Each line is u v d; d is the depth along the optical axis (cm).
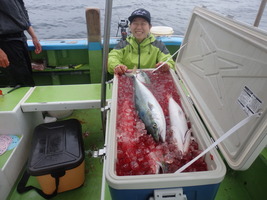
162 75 183
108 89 214
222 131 108
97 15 243
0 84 296
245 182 158
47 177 157
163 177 77
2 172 160
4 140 184
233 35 109
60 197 173
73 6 923
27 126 202
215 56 127
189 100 141
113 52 220
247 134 85
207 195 84
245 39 97
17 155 182
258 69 88
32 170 150
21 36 240
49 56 280
